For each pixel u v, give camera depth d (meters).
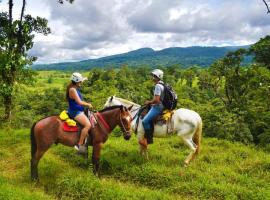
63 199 8.72
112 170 10.50
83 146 9.87
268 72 23.42
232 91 28.84
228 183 9.19
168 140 14.13
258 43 30.61
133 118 11.42
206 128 15.75
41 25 19.48
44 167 10.79
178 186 9.09
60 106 55.25
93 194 8.66
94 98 50.97
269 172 10.10
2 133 16.11
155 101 10.61
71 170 10.34
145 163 10.70
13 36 18.92
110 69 80.12
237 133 14.75
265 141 14.28
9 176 10.52
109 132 10.39
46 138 9.55
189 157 10.69
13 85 19.08
